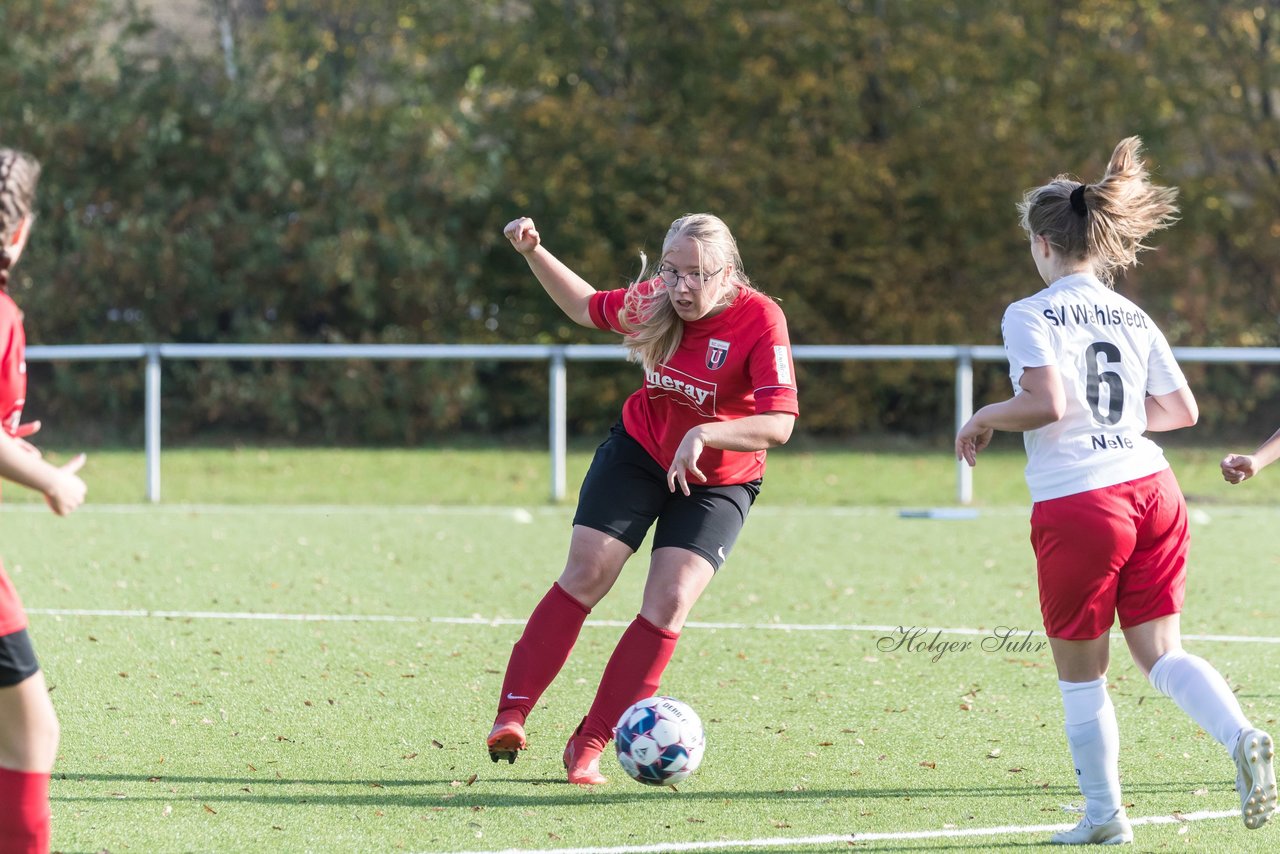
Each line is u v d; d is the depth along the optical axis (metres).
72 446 61.00
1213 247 66.62
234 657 23.30
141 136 62.84
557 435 44.91
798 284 64.62
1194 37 64.31
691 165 63.19
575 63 67.50
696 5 64.31
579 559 16.45
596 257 63.88
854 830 14.77
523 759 17.55
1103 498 13.80
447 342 66.00
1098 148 63.06
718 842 14.37
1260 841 14.43
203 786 16.20
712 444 15.27
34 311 63.00
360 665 22.88
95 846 14.09
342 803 15.64
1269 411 65.12
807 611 27.95
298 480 51.56
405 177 64.69
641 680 16.28
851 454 59.81
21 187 11.41
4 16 63.69
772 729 19.09
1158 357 14.62
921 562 33.94
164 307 63.78
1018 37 63.31
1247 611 28.08
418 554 34.81
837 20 63.66
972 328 63.94
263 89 65.81
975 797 15.98
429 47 66.81
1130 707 20.25
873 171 62.75
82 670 22.11
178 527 38.72
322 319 66.69
